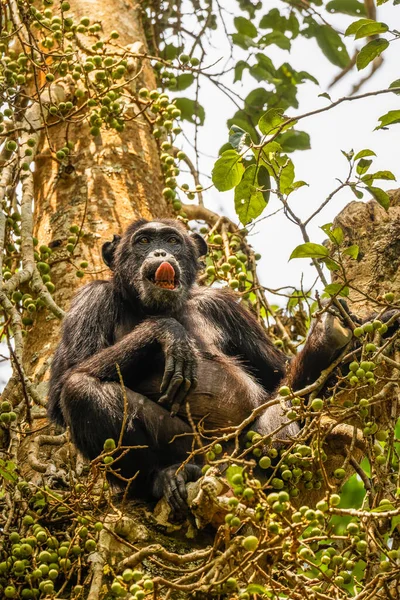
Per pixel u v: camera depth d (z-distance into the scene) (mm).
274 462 10445
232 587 8062
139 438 10555
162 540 9758
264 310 14828
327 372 9617
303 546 8453
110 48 15375
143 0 17797
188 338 10859
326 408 9414
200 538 9922
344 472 9133
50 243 13859
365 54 10711
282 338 13836
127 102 15008
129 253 12812
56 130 15000
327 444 10023
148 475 10547
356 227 12227
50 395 11336
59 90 14742
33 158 13875
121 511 9547
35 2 16312
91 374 10875
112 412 10523
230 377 11156
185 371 10500
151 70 16266
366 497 9531
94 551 9211
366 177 10102
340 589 8359
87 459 10750
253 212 11391
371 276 11828
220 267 13766
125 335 12023
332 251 12180
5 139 14258
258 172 11258
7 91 13359
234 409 10969
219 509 9336
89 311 12258
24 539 9266
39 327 13266
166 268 11992
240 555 8602
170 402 10367
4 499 10180
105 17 16000
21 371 10898
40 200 14609
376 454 9797
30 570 9289
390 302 9711
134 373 11188
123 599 8859
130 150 14789
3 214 12562
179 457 10812
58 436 11219
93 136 14773
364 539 8781
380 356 9531
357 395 9672
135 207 14273
